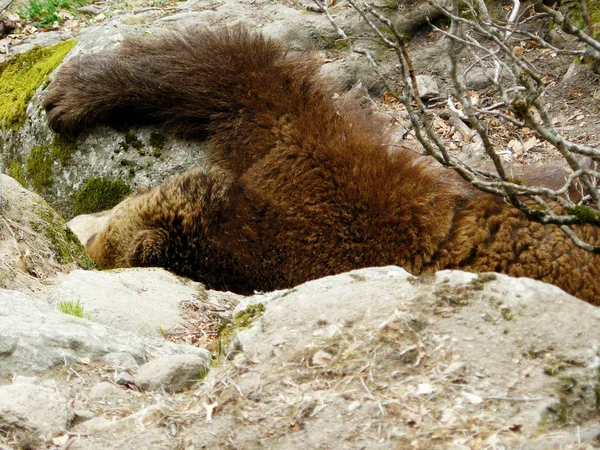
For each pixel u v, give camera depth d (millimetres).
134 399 5051
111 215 10336
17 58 14055
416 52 14930
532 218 5520
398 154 9570
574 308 4824
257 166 9930
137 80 10938
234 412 4566
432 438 4180
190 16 15445
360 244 9172
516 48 12336
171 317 7617
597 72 13711
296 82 10414
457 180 9438
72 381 5176
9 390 4602
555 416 4207
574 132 12930
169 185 9953
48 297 7312
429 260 8977
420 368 4660
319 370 4781
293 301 5438
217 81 10547
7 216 8188
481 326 4840
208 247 9664
